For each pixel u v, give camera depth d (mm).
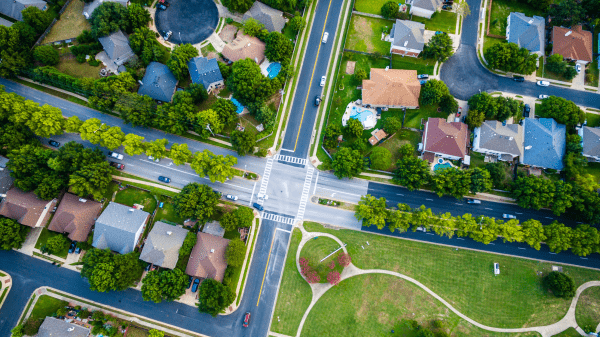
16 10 99000
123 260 85062
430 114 100438
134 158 97750
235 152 99125
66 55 100688
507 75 103375
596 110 101375
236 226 92750
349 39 105562
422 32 101125
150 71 97500
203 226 92750
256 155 98625
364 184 97938
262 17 102812
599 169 97062
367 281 92812
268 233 95062
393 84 96062
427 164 92750
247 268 93125
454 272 93562
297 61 104500
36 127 90750
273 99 101750
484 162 98375
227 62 102312
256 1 104750
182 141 99250
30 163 88125
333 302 91812
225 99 97562
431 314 91375
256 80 93812
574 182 91938
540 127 95812
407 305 91812
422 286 92750
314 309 91438
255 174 97938
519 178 92750
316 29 106438
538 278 93312
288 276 93000
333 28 106500
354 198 97250
